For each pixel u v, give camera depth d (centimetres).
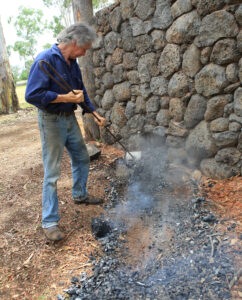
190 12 285
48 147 240
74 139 264
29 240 254
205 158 320
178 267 203
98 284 198
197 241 225
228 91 275
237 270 190
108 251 232
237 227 232
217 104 286
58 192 338
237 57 260
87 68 473
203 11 270
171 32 308
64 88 226
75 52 231
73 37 220
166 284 190
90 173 384
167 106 351
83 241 248
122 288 191
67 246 244
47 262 227
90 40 228
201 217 253
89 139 514
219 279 186
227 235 225
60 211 296
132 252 228
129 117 418
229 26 254
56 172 247
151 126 385
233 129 280
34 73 214
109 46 413
